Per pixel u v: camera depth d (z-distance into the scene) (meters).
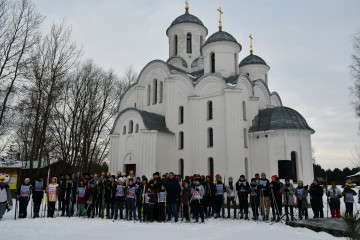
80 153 25.42
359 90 25.95
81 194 15.59
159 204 13.95
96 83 35.12
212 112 25.33
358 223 9.32
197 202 13.62
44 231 10.78
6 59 20.97
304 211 15.55
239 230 11.22
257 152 24.73
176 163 26.39
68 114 25.75
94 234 10.28
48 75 22.28
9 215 15.66
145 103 30.91
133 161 26.56
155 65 30.36
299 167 22.89
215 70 28.75
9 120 24.42
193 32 35.12
